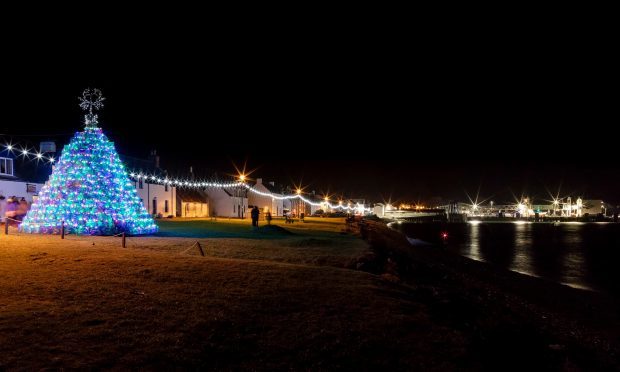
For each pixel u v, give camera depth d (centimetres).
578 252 5641
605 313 2134
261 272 1439
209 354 841
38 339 820
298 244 2456
